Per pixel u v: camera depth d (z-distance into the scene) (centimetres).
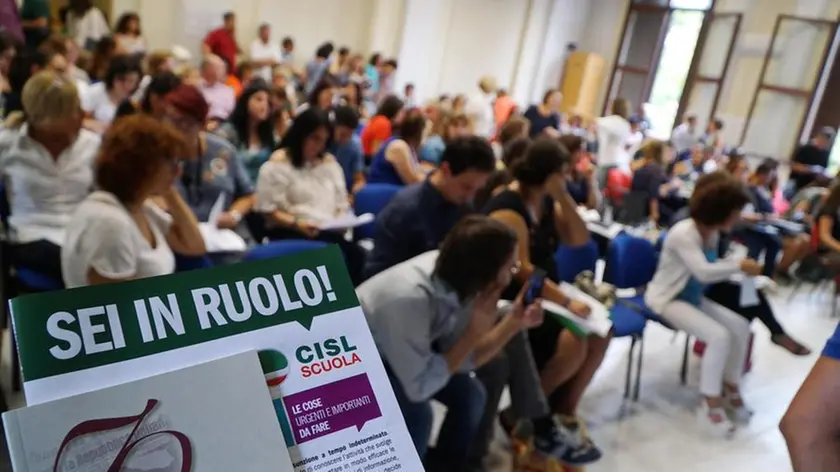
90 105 349
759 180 636
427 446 192
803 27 881
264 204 267
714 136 863
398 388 159
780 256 553
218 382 52
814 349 385
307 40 864
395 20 906
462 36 977
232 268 56
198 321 53
